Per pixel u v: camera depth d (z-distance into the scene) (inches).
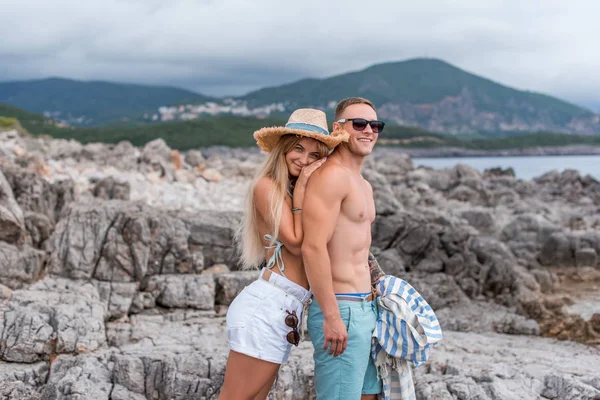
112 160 868.0
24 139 1054.4
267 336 145.2
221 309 283.3
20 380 203.9
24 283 297.3
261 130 151.6
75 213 308.3
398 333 152.0
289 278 148.8
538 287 464.8
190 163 1055.6
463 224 593.6
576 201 1002.1
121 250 298.5
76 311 235.5
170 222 318.0
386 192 649.6
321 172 145.2
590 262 573.3
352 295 149.3
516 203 884.0
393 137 6958.7
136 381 193.5
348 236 149.1
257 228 156.9
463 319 319.6
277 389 186.9
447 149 6466.5
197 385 190.1
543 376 198.2
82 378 190.2
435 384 190.9
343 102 157.9
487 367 206.5
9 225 320.8
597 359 235.6
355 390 149.1
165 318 270.4
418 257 417.7
